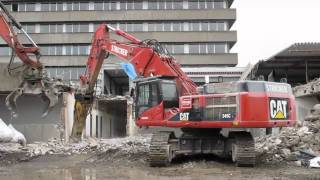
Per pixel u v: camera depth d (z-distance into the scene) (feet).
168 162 49.96
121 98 130.31
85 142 81.25
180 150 51.80
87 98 69.87
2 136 68.39
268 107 46.88
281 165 49.88
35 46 63.52
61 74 234.58
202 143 52.26
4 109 86.58
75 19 237.45
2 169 50.06
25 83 63.46
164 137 50.03
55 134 86.02
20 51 63.05
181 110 50.24
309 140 57.88
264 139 68.74
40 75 63.26
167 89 52.29
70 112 91.61
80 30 238.89
